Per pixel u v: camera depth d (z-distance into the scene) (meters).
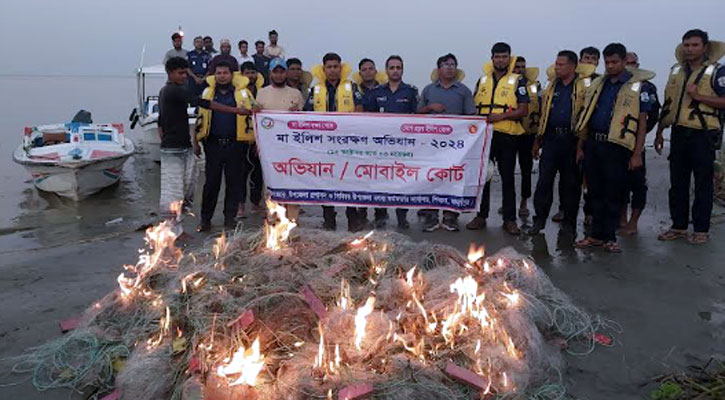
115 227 8.43
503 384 3.55
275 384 3.43
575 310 4.72
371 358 3.60
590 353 4.31
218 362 3.62
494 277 4.86
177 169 7.14
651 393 3.79
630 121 6.25
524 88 6.99
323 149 7.33
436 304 4.19
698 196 6.78
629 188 7.45
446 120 7.09
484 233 7.51
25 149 11.41
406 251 5.35
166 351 3.84
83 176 10.30
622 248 6.75
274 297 4.12
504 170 7.32
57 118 32.31
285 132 7.32
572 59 6.87
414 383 3.40
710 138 6.55
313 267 4.93
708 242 6.88
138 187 11.66
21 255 6.82
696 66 6.51
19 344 4.47
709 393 3.68
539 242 7.07
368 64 8.07
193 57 14.70
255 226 7.89
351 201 7.45
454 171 7.20
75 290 5.61
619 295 5.36
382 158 7.28
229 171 7.67
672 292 5.42
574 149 7.11
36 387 3.89
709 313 4.97
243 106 7.44
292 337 3.92
